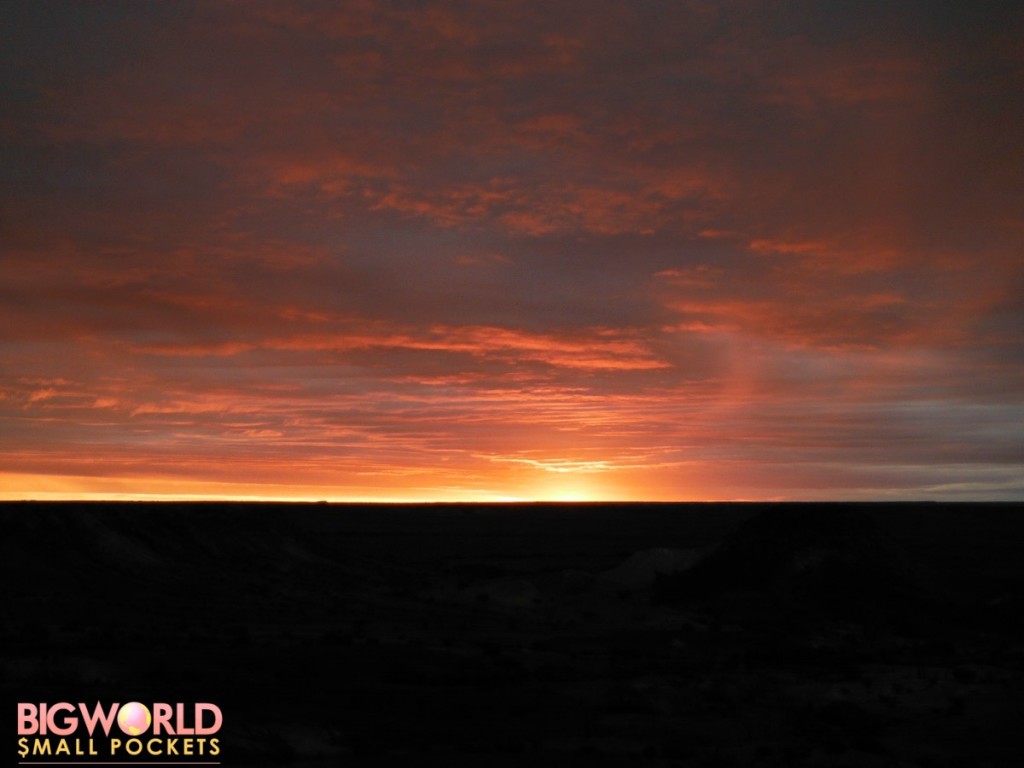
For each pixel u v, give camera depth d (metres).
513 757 25.16
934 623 55.41
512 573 87.38
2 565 60.88
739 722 30.28
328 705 30.23
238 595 63.09
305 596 64.56
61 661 34.09
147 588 62.22
